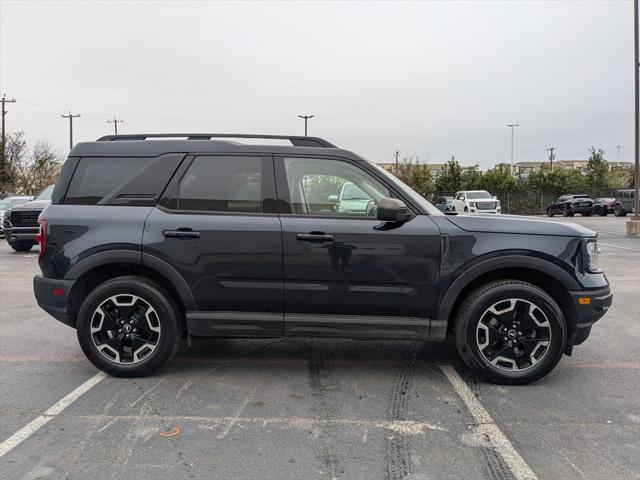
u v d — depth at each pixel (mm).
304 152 4418
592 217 37469
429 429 3500
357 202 4355
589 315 4207
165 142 4484
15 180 41156
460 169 49531
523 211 47000
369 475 2922
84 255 4285
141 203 4367
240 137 4590
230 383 4340
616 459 3109
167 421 3598
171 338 4352
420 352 5219
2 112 43969
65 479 2855
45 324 6352
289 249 4203
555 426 3553
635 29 19453
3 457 3094
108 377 4457
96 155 4484
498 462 3070
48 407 3830
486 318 4242
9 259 12820
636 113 19875
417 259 4176
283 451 3188
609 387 4273
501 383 4277
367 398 4035
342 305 4246
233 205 4332
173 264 4254
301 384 4328
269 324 4285
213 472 2943
